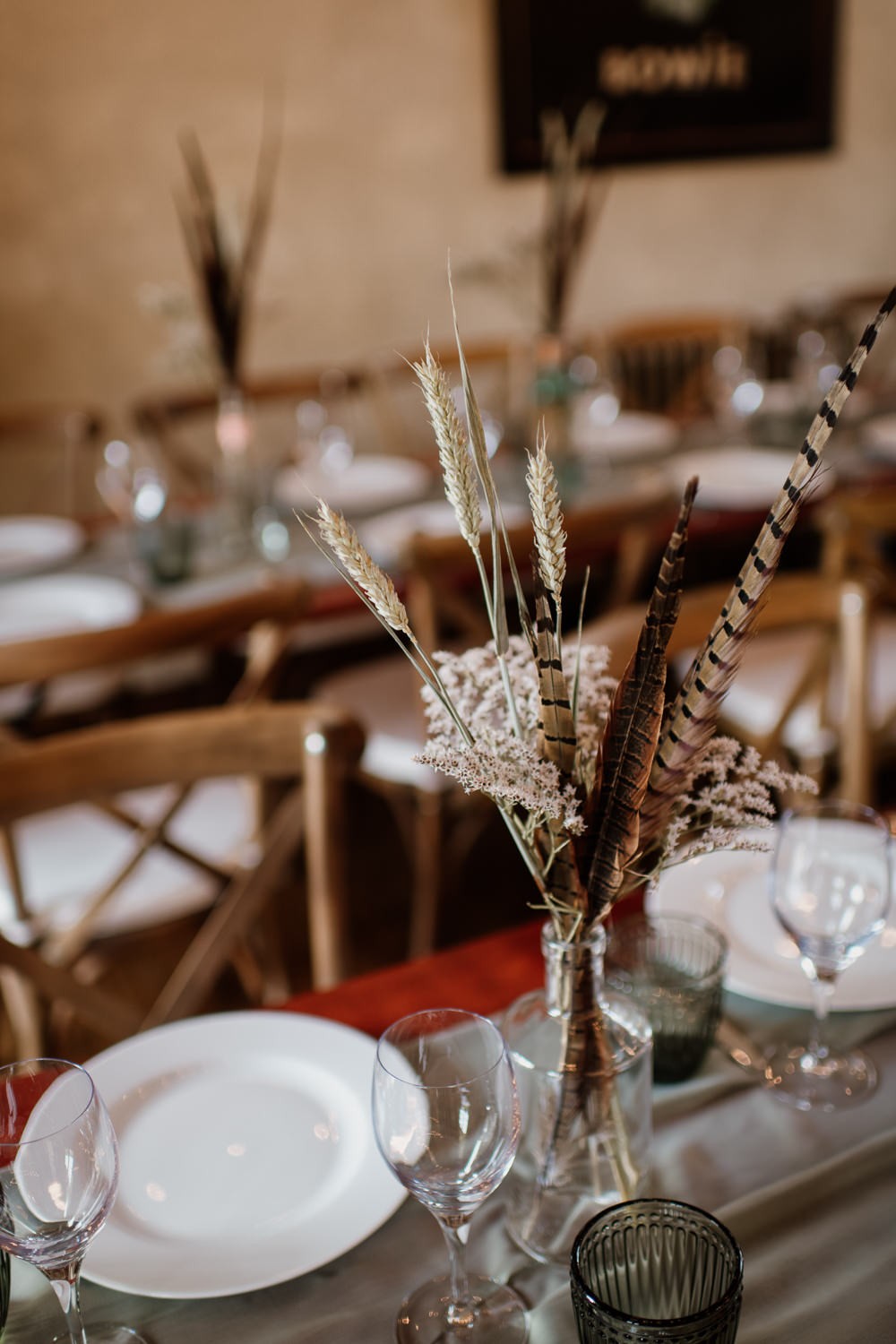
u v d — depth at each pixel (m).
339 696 2.51
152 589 2.24
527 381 3.83
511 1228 0.85
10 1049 2.19
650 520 2.19
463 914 2.63
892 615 2.74
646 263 4.57
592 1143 0.82
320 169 3.92
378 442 4.20
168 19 3.57
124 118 3.59
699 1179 0.88
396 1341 0.77
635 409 3.99
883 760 2.30
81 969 1.85
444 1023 0.81
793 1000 1.03
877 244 5.04
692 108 4.46
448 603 2.07
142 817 2.04
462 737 0.78
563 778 0.76
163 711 3.59
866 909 0.93
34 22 3.41
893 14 4.75
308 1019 1.04
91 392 3.74
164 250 3.73
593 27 4.18
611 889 0.78
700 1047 0.96
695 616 1.63
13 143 3.47
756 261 4.80
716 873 1.21
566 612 3.27
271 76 3.76
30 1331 0.79
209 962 1.36
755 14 4.45
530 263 4.21
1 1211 0.69
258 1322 0.79
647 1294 0.73
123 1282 0.80
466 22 4.01
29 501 3.72
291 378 3.36
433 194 4.11
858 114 4.82
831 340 3.49
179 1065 1.00
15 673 1.69
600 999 0.82
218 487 2.61
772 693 2.32
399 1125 0.72
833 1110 0.93
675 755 0.74
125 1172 0.90
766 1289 0.79
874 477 2.63
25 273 3.57
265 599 1.82
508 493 2.55
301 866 2.79
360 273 4.07
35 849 1.96
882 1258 0.81
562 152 2.66
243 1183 0.89
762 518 2.54
